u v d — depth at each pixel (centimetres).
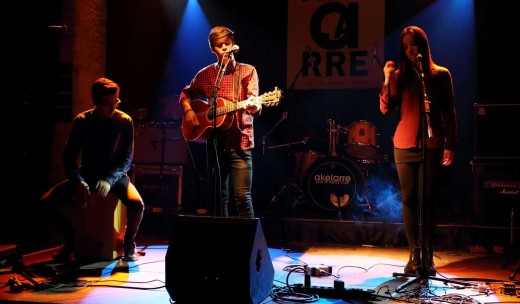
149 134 635
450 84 354
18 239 463
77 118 380
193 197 629
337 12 689
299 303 284
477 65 679
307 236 538
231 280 254
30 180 471
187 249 263
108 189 364
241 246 258
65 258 385
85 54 500
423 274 318
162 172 628
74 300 286
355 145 638
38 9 484
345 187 628
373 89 723
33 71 482
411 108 354
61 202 378
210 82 372
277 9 741
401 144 356
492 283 334
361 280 345
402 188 364
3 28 477
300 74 702
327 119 721
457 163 679
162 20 739
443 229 509
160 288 313
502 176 520
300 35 700
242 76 362
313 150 720
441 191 645
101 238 388
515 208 513
